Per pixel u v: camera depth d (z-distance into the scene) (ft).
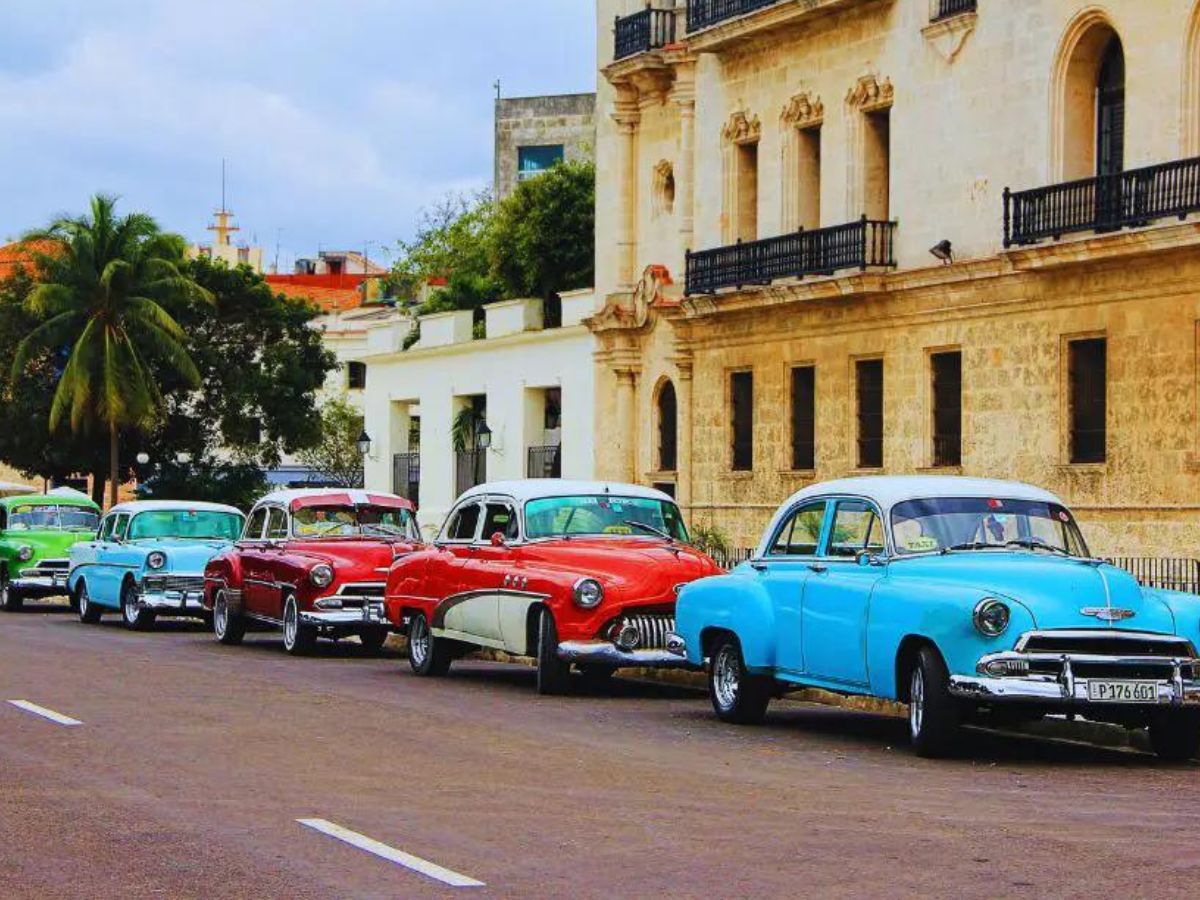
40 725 57.06
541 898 32.32
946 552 54.49
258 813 40.86
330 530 94.84
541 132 288.10
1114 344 106.52
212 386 233.35
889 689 52.85
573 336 162.61
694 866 35.09
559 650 69.31
